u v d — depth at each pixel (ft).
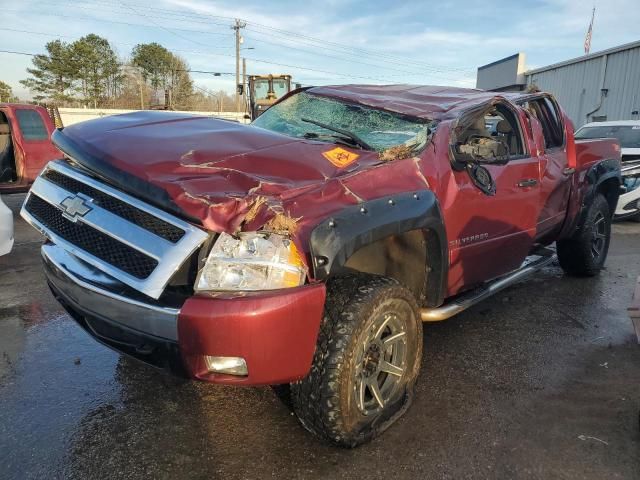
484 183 11.76
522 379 11.60
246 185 8.11
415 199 9.58
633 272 20.31
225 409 10.16
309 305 7.65
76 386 10.87
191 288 7.75
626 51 59.62
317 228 7.81
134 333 7.95
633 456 8.94
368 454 8.86
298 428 9.58
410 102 12.94
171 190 7.77
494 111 13.48
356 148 10.73
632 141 32.60
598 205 18.31
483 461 8.73
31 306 15.43
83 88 192.75
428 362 12.34
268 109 15.03
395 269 10.75
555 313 15.75
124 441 9.10
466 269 11.96
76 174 9.37
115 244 8.29
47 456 8.63
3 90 186.50
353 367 8.48
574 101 70.69
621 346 13.48
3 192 30.78
